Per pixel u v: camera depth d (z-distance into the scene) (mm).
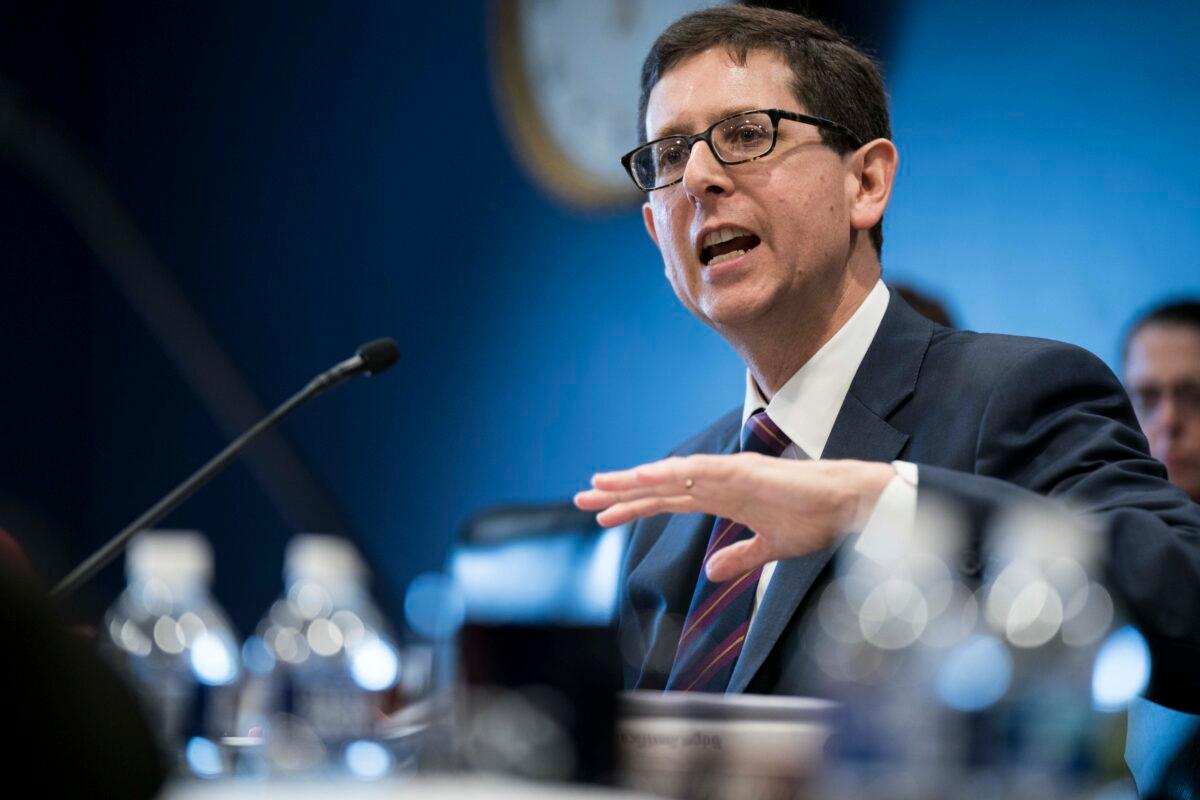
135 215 17312
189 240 16859
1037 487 5219
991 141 10555
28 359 17078
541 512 5992
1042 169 10266
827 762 3217
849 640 3316
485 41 14125
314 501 8367
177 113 17109
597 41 12953
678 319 12367
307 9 15977
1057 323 10109
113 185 17516
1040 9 10344
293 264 15859
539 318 13523
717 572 4609
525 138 13508
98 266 17594
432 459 14430
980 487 4426
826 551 5250
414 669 6000
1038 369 5566
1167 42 9648
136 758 1841
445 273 14438
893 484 4434
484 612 3355
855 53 6332
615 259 12891
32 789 1767
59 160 9180
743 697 3402
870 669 3209
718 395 12023
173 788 3021
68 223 17516
